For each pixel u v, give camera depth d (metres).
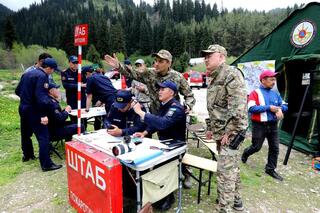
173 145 2.69
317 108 4.71
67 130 4.38
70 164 2.79
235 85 2.38
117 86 14.10
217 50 2.49
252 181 3.88
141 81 3.66
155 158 2.39
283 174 4.18
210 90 2.64
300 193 3.58
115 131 3.01
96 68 6.29
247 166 4.45
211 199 3.30
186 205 3.14
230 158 2.50
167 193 2.68
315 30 4.89
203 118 8.22
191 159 3.26
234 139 2.44
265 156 4.99
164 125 2.83
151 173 2.44
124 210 2.96
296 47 5.27
